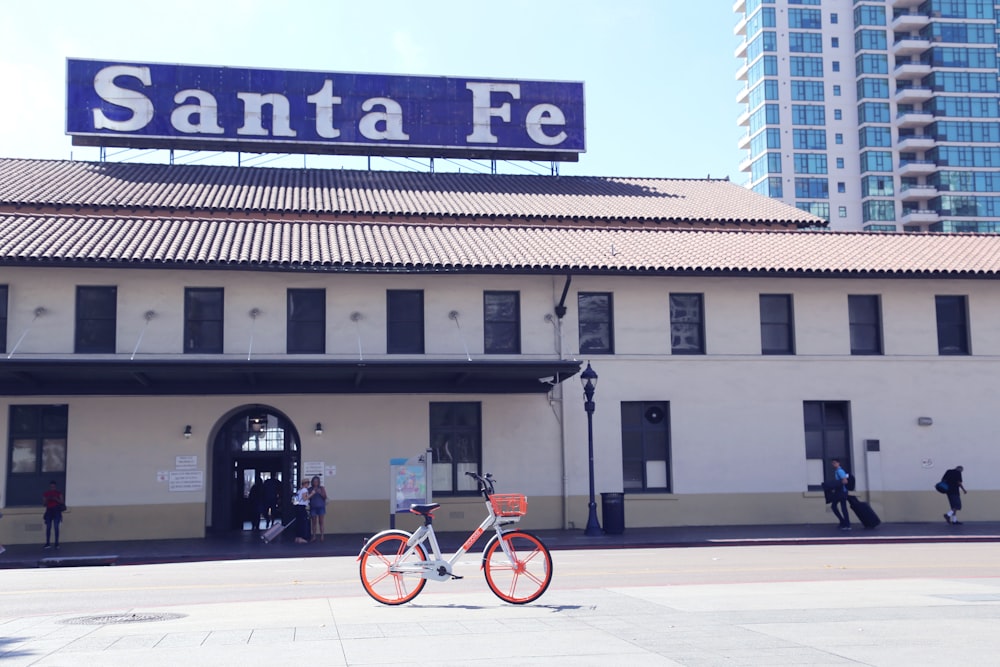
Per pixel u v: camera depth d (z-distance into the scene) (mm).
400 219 33156
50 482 24406
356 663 7863
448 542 22891
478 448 26547
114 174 36031
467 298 26859
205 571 17797
